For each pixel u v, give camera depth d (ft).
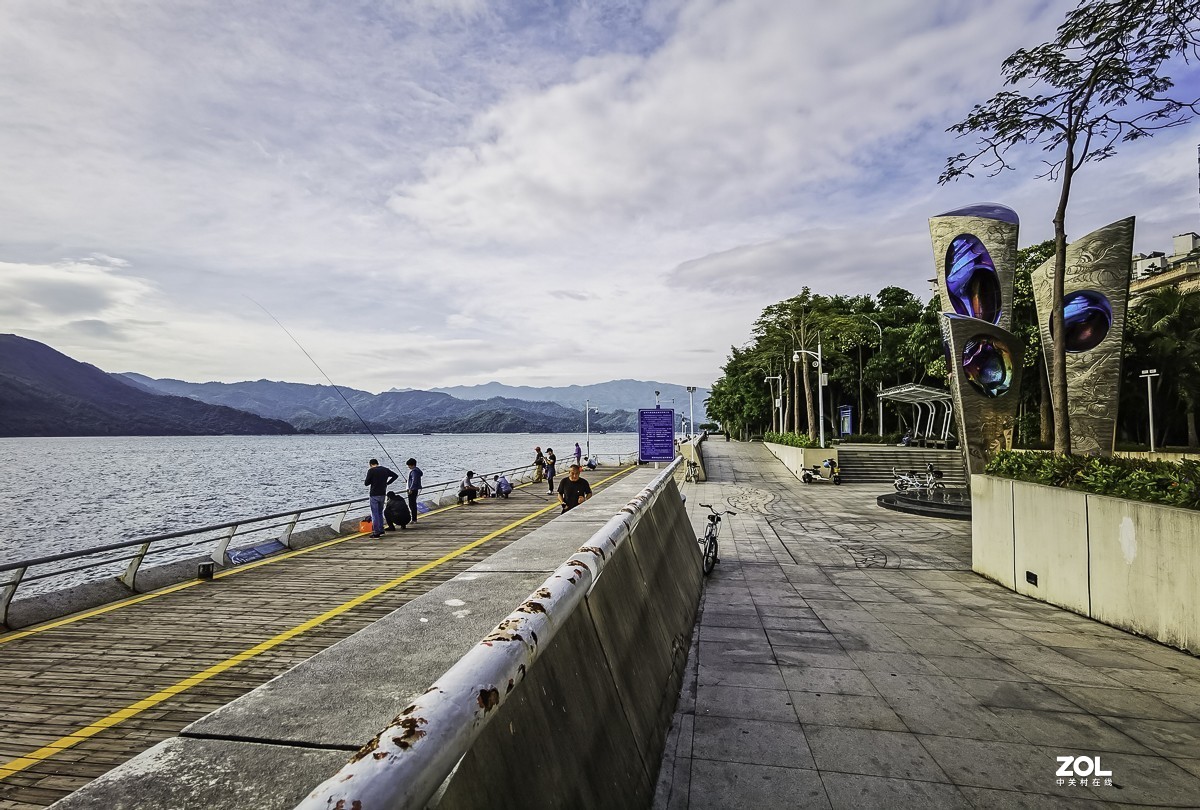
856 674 16.49
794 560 34.50
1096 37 27.71
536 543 13.47
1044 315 43.83
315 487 197.88
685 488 78.18
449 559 34.09
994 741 12.57
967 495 61.62
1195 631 18.40
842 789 10.62
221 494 176.35
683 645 17.26
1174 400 112.98
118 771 4.16
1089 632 21.06
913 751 12.07
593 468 106.32
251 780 4.09
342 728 4.87
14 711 15.60
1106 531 22.18
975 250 43.70
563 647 7.60
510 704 5.66
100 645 20.43
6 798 11.86
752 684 15.62
